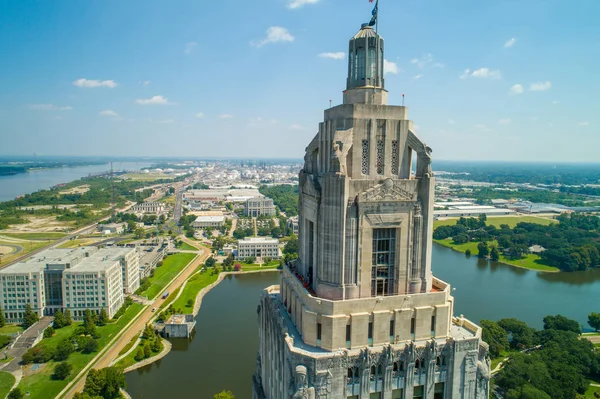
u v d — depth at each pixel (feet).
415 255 229.04
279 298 291.17
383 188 218.38
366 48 236.63
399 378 210.18
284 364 220.43
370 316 212.02
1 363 645.51
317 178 239.91
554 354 580.71
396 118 228.63
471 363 219.41
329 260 220.23
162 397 567.59
